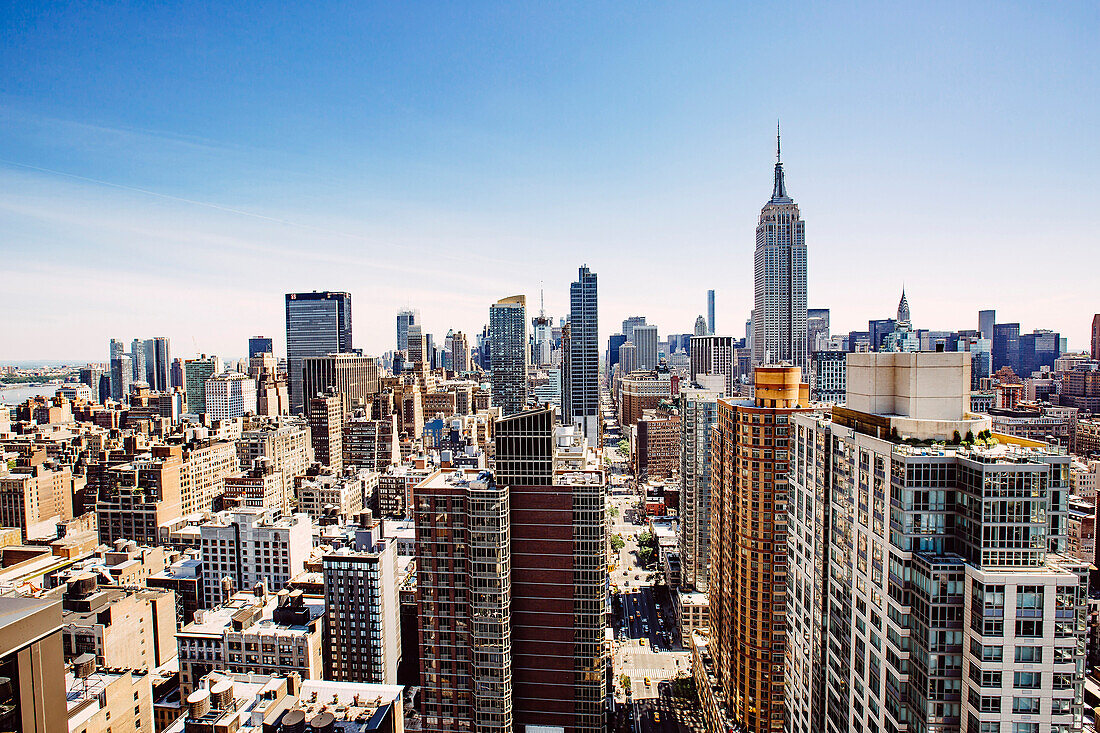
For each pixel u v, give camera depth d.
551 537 157.88
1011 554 82.25
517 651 161.12
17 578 197.38
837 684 112.19
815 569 121.00
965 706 83.06
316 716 138.12
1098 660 184.88
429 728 165.50
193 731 139.75
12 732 36.12
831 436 114.56
